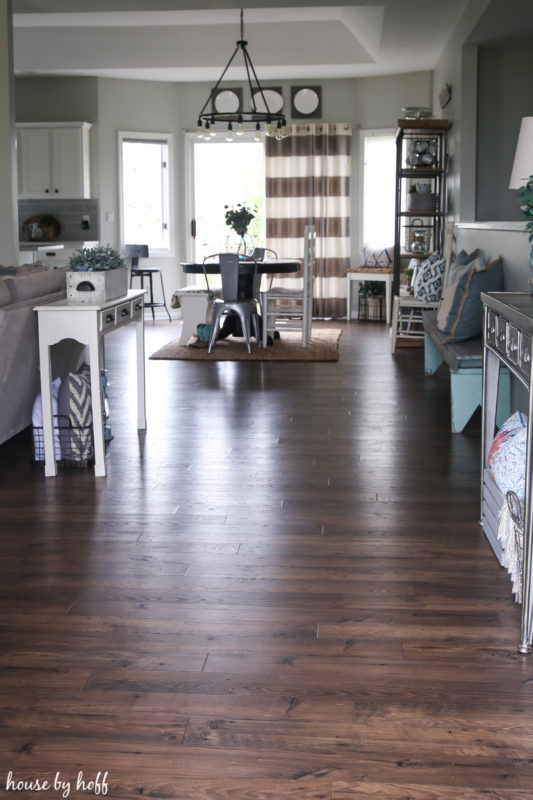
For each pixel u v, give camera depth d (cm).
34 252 957
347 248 1088
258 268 808
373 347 827
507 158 766
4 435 401
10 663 225
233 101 1028
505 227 519
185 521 337
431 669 221
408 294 897
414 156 877
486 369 319
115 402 570
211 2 700
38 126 1019
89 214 1053
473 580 278
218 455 436
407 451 441
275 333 880
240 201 1121
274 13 870
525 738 191
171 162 1094
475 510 348
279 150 1077
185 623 248
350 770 180
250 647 233
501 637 239
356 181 1084
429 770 180
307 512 346
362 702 205
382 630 243
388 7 705
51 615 254
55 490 379
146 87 1063
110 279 416
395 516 341
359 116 1064
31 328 414
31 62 971
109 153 1050
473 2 670
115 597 266
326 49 950
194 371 695
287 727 195
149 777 178
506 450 279
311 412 536
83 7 717
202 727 196
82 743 190
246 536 319
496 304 283
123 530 327
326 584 275
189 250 1121
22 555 302
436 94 957
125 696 209
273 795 172
